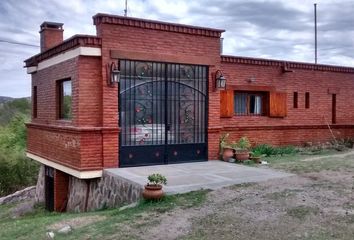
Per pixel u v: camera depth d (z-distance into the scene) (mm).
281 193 8383
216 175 10234
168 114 12133
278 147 15703
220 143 13250
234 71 14633
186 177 9953
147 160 11758
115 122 11148
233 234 6309
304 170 10898
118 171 10672
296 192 8445
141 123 11680
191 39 12289
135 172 10547
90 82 10898
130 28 11266
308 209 7297
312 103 16891
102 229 6867
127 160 11430
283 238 6078
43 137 13570
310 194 8281
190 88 12484
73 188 12391
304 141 16719
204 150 12805
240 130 14844
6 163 21969
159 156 11969
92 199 11250
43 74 13711
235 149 12789
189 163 12281
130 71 11445
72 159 11281
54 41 14773
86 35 10648
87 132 10797
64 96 12414
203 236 6289
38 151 14109
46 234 6980
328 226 6469
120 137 11320
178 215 7289
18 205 16406
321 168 11156
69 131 11344
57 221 7914
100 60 10992
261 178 9820
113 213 7973
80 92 10773
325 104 17359
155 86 11875
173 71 12164
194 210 7512
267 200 7926
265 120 15484
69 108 11922
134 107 11555
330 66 17250
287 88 16047
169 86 12117
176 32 12000
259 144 15320
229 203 7836
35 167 22625
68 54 11461
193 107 12570
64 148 11820
